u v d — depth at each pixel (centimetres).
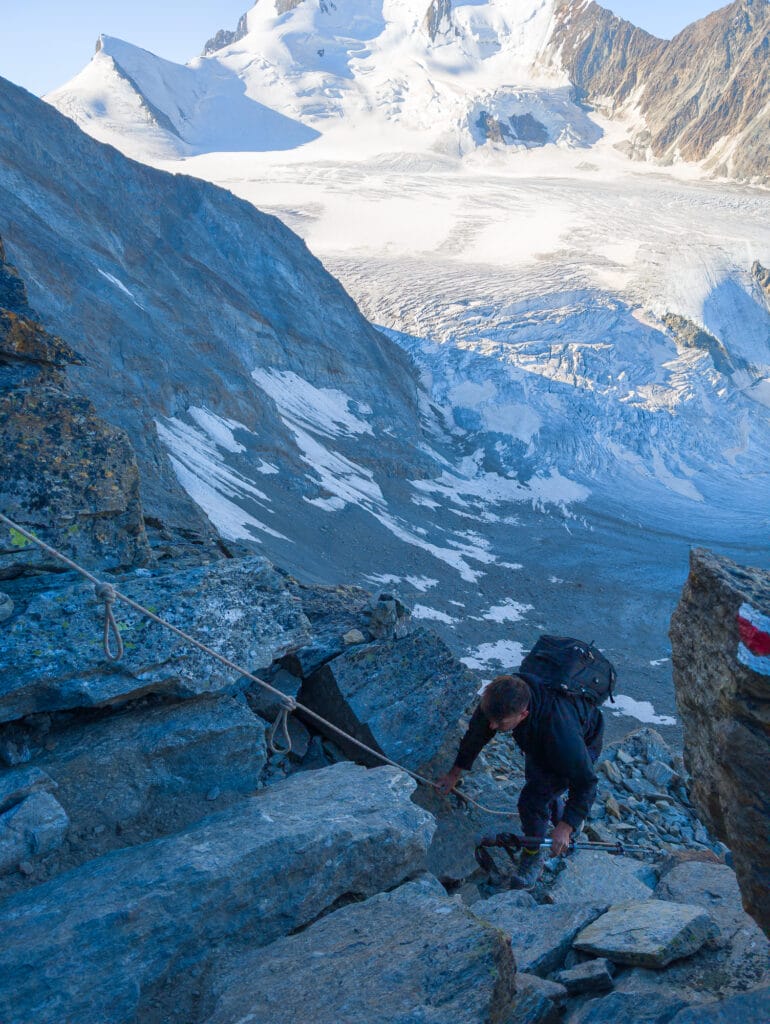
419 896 342
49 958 295
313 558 5769
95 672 417
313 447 8050
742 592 267
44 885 347
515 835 466
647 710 4356
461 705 570
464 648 5206
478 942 293
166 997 304
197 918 324
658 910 385
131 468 493
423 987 276
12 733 415
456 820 547
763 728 254
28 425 461
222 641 465
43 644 414
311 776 467
